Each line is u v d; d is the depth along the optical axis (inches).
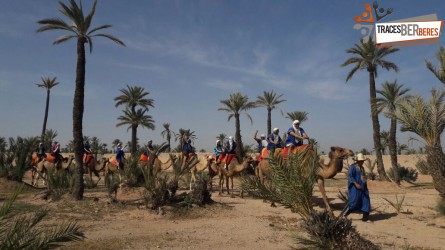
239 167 563.8
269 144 495.5
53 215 394.6
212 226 357.1
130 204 464.8
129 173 546.0
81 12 556.7
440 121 402.0
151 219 393.7
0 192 651.5
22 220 149.8
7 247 140.5
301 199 233.9
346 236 223.0
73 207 443.5
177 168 460.4
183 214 413.1
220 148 651.5
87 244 282.7
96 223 367.9
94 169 848.9
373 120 1063.0
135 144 1647.4
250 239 303.4
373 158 1977.1
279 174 232.5
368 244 225.0
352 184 383.6
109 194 478.0
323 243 221.8
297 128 421.1
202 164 688.4
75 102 532.4
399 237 312.7
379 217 406.0
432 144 405.7
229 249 271.6
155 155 563.2
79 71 548.7
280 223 373.7
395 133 1115.9
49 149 1830.7
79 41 561.9
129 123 1648.6
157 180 446.0
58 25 560.7
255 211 443.2
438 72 462.9
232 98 1405.0
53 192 514.0
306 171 237.1
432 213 428.5
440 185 401.7
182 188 676.7
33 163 825.5
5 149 772.0
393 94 1023.0
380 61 1059.3
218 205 458.6
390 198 621.3
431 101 405.7
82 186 502.0
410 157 1921.8
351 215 418.6
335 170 387.9
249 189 244.4
